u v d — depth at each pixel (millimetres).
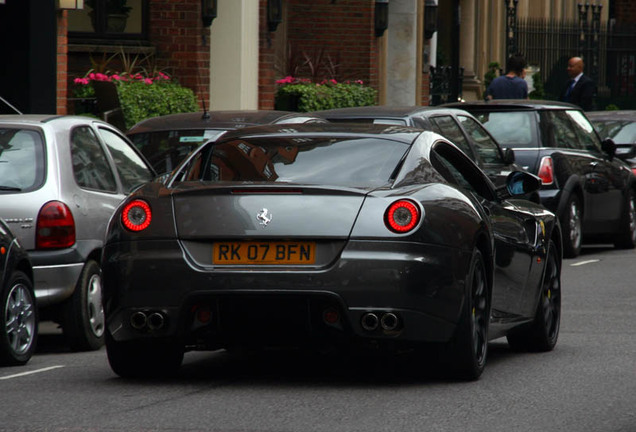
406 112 33000
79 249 23953
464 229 19125
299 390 18875
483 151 35594
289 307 18312
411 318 18328
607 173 44219
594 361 22203
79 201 24172
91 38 50031
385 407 17531
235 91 53062
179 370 20859
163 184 19453
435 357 19344
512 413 17219
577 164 42594
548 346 23562
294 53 66312
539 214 23703
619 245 45938
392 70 74812
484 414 17125
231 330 18641
